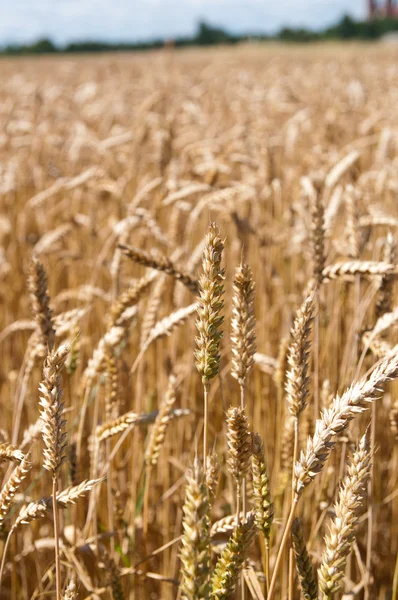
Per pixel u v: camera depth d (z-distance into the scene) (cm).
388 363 175
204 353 201
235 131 1039
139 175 906
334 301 497
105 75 2928
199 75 2817
